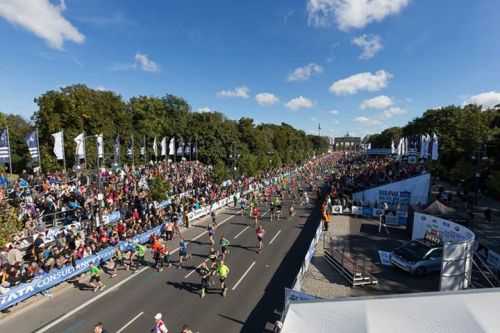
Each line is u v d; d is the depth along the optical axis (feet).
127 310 42.11
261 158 188.44
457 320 13.37
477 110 193.47
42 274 46.03
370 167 186.09
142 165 183.93
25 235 58.85
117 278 52.37
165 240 72.90
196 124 245.86
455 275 43.45
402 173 126.72
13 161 172.14
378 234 78.74
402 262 54.39
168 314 41.16
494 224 89.04
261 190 136.87
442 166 168.55
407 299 14.62
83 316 40.55
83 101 157.38
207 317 40.47
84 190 88.12
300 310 16.40
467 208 107.65
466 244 43.16
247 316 40.73
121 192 90.48
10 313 40.91
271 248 67.67
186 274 54.08
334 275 54.24
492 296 13.82
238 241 72.59
